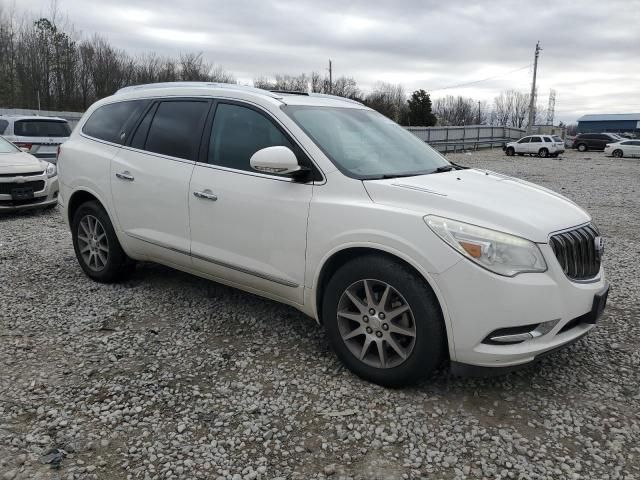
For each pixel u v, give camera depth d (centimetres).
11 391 323
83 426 290
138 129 470
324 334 411
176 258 440
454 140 3950
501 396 329
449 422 301
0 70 4406
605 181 1862
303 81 6650
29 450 269
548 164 2906
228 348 386
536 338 301
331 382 340
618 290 537
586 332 329
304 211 352
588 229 340
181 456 269
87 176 497
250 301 476
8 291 493
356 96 6900
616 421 305
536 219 313
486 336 295
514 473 261
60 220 858
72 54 4772
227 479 253
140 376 344
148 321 432
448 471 262
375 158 379
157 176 438
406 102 6769
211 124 417
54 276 541
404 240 307
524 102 9500
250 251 384
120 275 511
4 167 845
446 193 323
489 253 292
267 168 341
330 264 349
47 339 395
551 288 297
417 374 317
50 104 4681
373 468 263
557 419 306
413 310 309
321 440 284
